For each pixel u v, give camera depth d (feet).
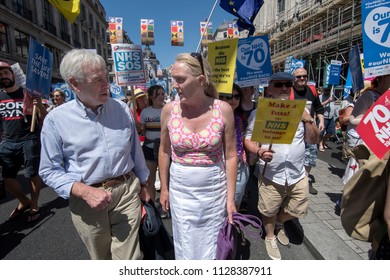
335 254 8.03
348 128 10.37
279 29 70.03
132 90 13.55
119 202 5.64
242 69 11.04
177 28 43.88
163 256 6.40
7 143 10.89
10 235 10.06
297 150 7.70
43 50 11.44
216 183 5.76
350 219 5.14
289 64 29.43
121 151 5.52
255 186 14.90
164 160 6.55
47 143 5.12
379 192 4.83
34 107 11.12
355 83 12.48
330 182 14.42
